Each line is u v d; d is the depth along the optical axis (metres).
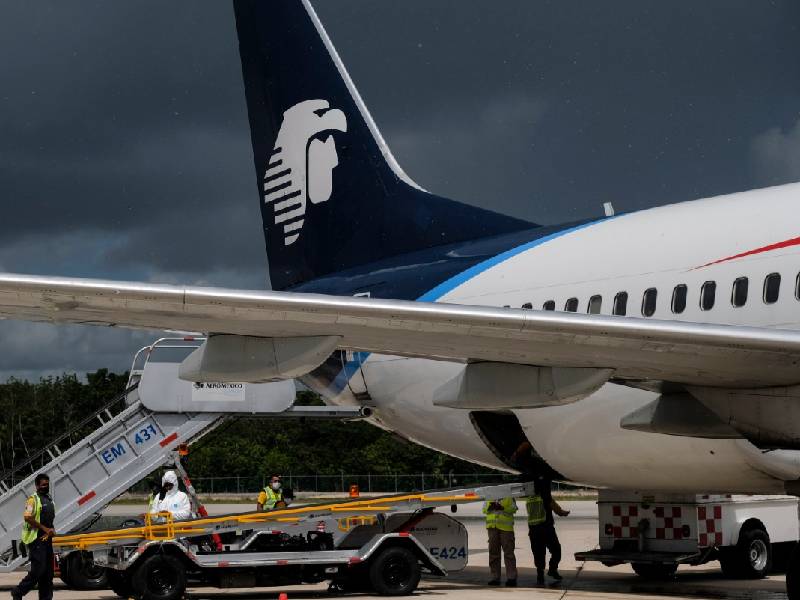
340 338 17.95
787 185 20.70
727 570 26.91
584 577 27.48
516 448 25.62
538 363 18.72
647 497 26.03
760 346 16.62
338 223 29.88
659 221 22.05
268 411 31.84
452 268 25.97
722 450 20.67
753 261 19.39
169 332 18.20
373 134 29.47
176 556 22.52
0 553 29.62
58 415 150.75
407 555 23.34
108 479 30.86
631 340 16.89
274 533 24.41
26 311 17.08
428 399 26.00
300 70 30.95
